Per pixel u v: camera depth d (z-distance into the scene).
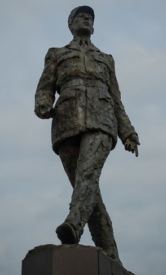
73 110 7.75
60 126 7.80
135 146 8.16
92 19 8.71
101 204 7.91
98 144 7.63
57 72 8.22
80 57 8.19
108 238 7.88
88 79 8.05
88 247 6.70
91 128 7.67
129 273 7.62
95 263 6.61
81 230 7.05
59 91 8.25
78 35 8.57
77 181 7.43
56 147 7.96
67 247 6.64
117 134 8.15
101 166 7.65
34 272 6.63
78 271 6.54
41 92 8.11
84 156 7.55
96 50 8.46
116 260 7.50
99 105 7.87
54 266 6.53
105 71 8.27
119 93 8.49
